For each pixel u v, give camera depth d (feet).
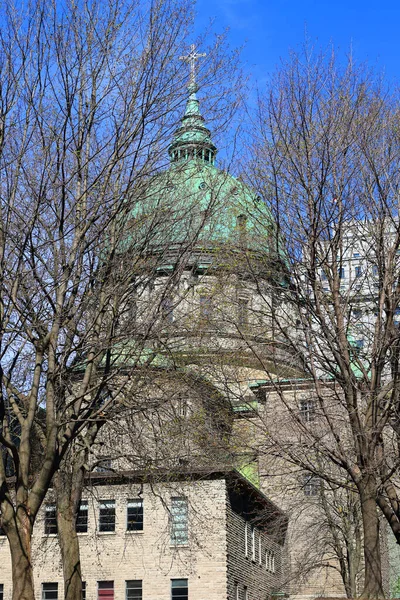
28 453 54.65
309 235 64.85
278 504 160.97
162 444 84.17
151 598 140.87
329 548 158.71
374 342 63.93
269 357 66.95
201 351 71.61
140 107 64.23
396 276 65.62
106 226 63.21
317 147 65.16
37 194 61.77
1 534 149.07
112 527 146.72
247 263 66.49
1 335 56.44
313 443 64.90
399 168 66.64
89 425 68.39
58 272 61.98
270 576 170.40
